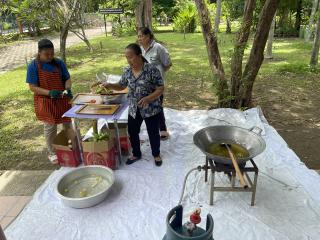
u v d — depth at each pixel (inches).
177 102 241.1
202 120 187.6
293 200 114.7
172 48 510.9
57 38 702.5
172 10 883.4
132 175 133.3
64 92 138.9
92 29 920.9
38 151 167.6
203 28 202.4
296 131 185.2
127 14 737.6
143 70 120.8
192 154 150.0
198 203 115.0
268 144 154.9
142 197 119.0
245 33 196.1
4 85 306.3
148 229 103.7
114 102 137.7
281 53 445.1
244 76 202.4
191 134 170.7
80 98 143.1
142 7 473.7
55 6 327.9
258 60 196.2
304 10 626.2
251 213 108.9
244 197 117.3
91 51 482.0
